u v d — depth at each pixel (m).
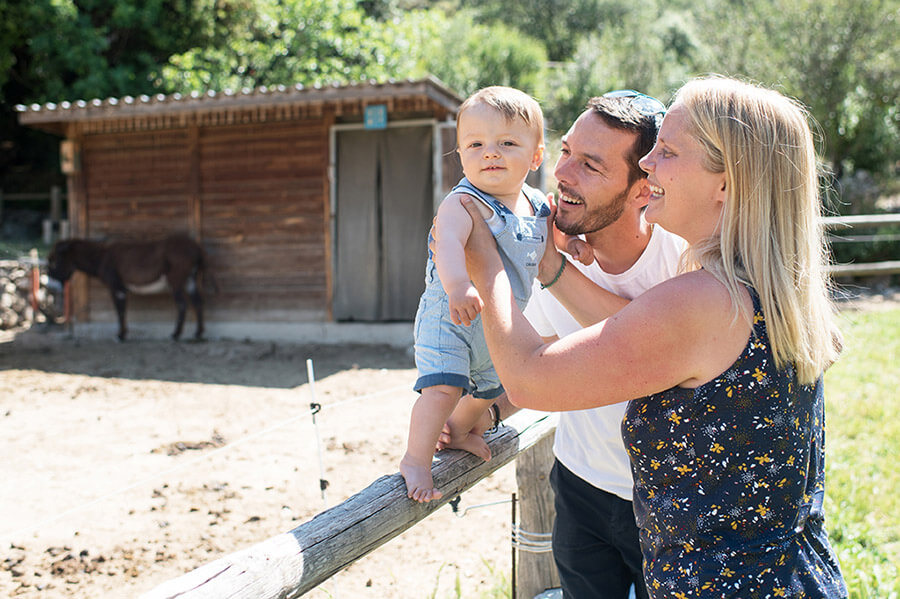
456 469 2.13
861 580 3.45
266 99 10.56
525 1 43.91
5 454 6.05
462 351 2.03
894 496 4.70
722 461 1.47
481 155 1.98
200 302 11.66
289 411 7.32
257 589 1.50
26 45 20.22
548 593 3.09
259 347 10.90
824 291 1.61
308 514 4.73
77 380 8.87
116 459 5.92
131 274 11.57
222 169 11.94
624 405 2.15
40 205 23.59
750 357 1.47
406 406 7.34
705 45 23.73
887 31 20.03
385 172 11.37
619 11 43.56
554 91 27.94
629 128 2.04
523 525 3.16
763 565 1.46
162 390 8.32
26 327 13.26
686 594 1.48
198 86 18.25
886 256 18.06
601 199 2.10
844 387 7.37
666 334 1.47
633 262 2.27
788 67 20.77
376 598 3.75
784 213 1.50
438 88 10.36
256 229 11.83
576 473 2.30
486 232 1.88
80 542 4.37
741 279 1.50
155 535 4.45
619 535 2.24
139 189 12.29
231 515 4.73
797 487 1.49
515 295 2.01
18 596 3.73
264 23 20.12
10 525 4.64
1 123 23.34
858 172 22.27
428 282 2.08
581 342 1.55
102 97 19.14
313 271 11.62
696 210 1.61
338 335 11.46
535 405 1.61
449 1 40.94
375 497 1.88
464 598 3.70
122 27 20.25
